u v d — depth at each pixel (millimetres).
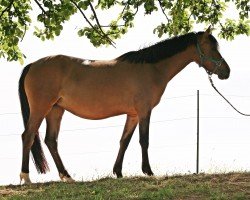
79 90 13297
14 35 12523
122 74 13188
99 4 13406
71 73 13391
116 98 13188
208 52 13625
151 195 10688
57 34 12172
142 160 12938
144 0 12453
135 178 12234
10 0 12531
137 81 13094
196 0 15203
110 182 12008
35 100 13438
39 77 13453
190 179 11914
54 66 13477
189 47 13602
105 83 13203
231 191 10938
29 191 11828
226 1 15266
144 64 13258
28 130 13367
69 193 11359
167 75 13430
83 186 11828
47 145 13781
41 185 12391
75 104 13430
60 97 13508
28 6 13164
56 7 12031
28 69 13703
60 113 13859
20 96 13688
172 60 13477
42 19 12039
